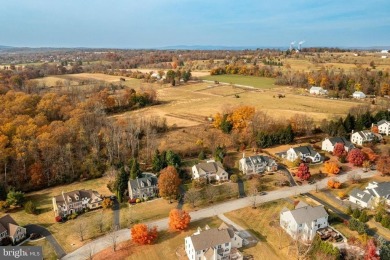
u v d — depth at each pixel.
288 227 88.31
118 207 103.94
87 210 102.31
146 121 167.62
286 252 81.25
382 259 75.62
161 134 160.00
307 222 85.38
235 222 93.38
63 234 90.56
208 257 76.44
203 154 136.62
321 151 140.75
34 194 113.56
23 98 160.88
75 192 103.75
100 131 145.88
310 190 110.38
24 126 131.75
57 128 134.62
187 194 103.94
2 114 143.00
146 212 100.19
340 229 88.06
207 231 81.44
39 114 148.75
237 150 144.25
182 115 190.62
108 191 113.62
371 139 145.62
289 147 145.38
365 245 79.62
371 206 97.44
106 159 132.00
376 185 103.31
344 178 117.62
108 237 88.31
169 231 90.31
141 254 81.25
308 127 158.12
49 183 118.94
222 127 160.25
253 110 160.12
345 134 154.12
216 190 110.50
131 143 139.38
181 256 80.81
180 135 157.88
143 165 129.62
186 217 90.06
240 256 78.75
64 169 122.56
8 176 117.06
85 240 87.56
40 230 92.62
